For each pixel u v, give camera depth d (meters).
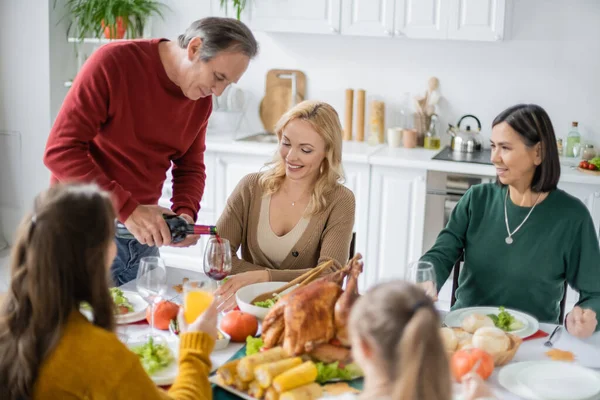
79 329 1.38
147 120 2.54
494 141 2.33
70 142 2.40
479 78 4.40
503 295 2.40
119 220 2.35
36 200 1.38
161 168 2.70
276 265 2.54
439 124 4.51
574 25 4.18
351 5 4.20
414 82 4.52
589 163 3.94
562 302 2.43
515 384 1.70
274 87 4.78
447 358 1.11
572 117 4.29
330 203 2.51
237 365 1.65
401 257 4.18
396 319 1.11
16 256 1.38
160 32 4.83
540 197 2.37
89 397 1.37
